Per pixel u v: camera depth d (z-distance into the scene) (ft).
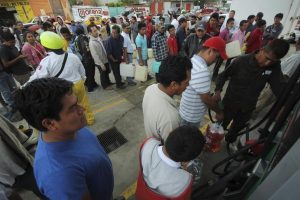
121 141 10.28
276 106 4.64
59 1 58.29
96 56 14.11
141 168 3.92
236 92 7.64
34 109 2.57
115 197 7.43
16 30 24.66
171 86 4.46
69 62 8.91
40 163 2.89
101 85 17.02
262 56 6.35
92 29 13.73
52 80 2.82
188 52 14.65
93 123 11.76
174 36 16.12
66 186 2.76
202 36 13.66
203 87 5.71
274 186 2.37
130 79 16.66
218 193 5.15
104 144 10.07
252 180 4.00
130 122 11.82
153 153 3.76
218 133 8.37
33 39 13.30
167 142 3.43
